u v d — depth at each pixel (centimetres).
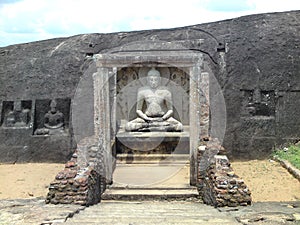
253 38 1470
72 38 1587
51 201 943
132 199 1118
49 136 1523
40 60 1576
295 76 1455
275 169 1294
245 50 1462
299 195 1070
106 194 1124
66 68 1541
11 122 1555
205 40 1470
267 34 1471
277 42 1464
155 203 1073
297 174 1193
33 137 1529
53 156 1517
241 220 736
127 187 1171
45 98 1548
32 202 959
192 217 774
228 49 1462
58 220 734
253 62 1459
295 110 1450
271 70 1455
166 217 775
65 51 1558
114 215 807
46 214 784
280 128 1446
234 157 1430
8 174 1362
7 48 1636
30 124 1544
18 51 1619
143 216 791
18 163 1521
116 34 1540
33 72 1571
